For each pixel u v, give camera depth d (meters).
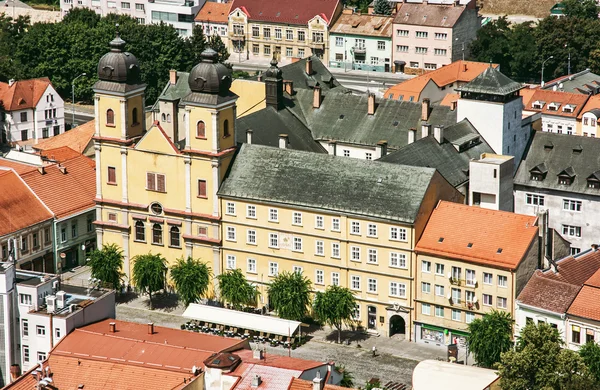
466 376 198.75
